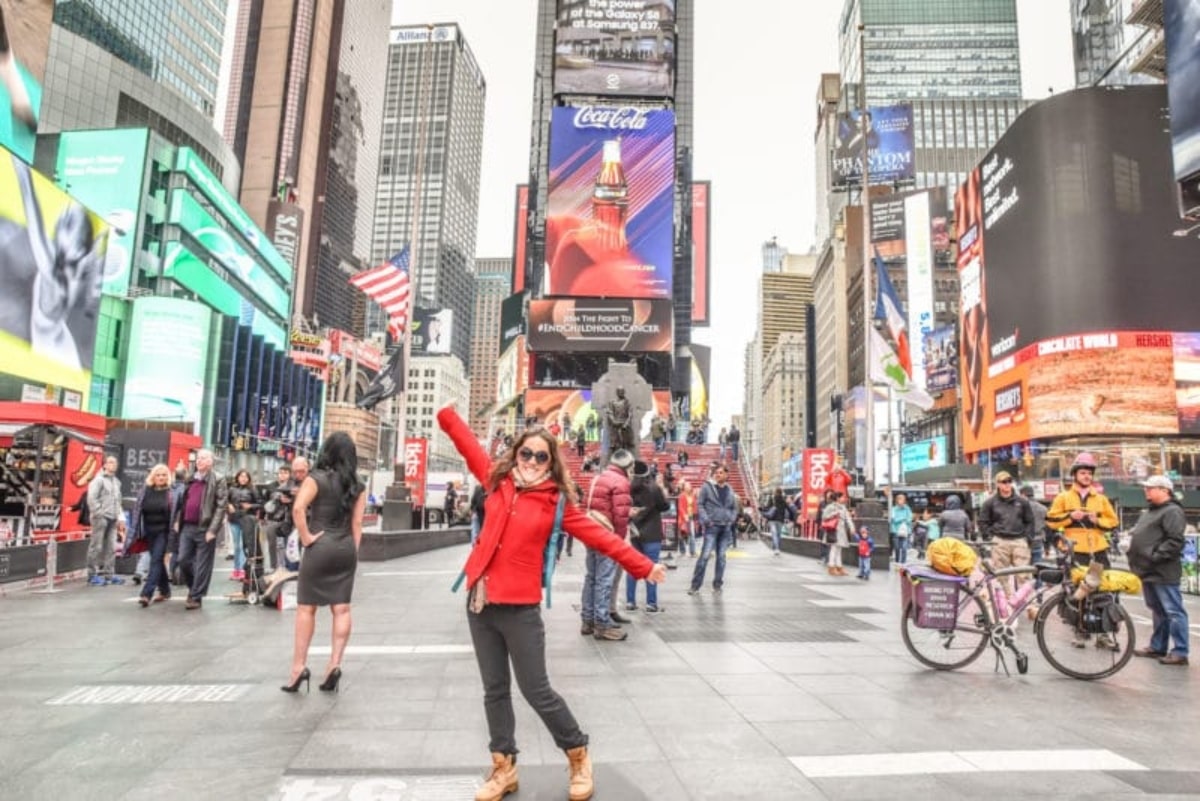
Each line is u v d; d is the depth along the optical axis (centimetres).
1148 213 5475
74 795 369
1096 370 5409
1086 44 11281
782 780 400
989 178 6669
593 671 656
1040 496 4706
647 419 5788
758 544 2939
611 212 6166
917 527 2858
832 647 773
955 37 16788
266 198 18050
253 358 8288
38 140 7212
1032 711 546
